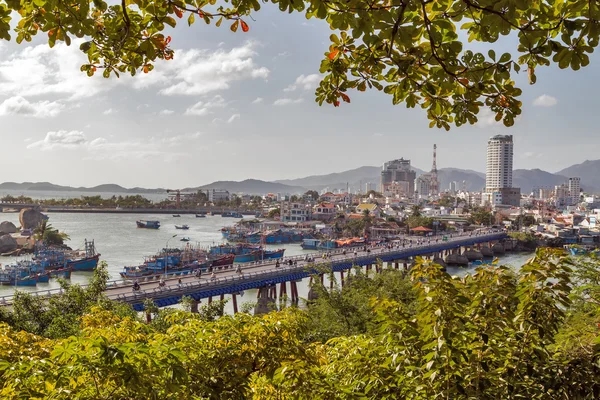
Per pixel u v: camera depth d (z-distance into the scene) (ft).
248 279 205.36
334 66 16.61
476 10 13.12
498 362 21.48
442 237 461.78
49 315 81.25
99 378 18.07
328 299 92.07
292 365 23.65
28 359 22.70
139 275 284.61
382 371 23.29
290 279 230.27
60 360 17.75
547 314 21.47
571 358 21.56
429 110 16.48
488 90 15.15
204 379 21.21
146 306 102.94
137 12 17.60
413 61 14.71
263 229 629.51
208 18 16.66
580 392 20.16
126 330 26.55
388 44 14.60
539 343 21.43
